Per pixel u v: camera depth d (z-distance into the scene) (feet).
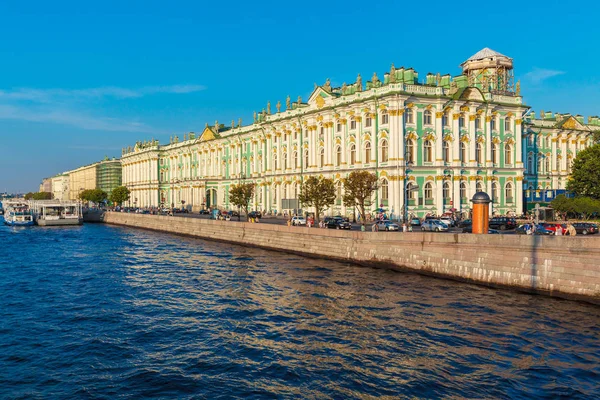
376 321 87.86
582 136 313.32
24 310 101.30
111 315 96.68
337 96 254.27
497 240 111.24
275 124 298.15
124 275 139.54
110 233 286.25
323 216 254.88
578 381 62.64
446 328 83.10
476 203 131.03
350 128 243.19
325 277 128.26
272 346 77.00
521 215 237.45
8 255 185.16
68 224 357.00
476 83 257.14
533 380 63.00
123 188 504.02
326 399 58.95
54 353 75.92
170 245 215.92
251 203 333.21
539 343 75.46
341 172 247.29
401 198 219.61
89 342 80.69
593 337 77.56
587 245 95.20
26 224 355.15
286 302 103.40
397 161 219.41
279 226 184.14
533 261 104.37
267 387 62.49
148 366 70.18
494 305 96.48
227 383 63.93
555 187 300.81
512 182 254.06
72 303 106.83
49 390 62.90
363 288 114.01
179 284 124.98
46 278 136.15
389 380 63.62
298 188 277.85
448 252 122.11
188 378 65.72
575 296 97.04
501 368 66.80
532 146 292.81
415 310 94.17
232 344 78.43
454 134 234.58
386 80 230.48
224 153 382.63
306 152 274.98
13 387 63.82
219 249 196.75
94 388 63.31
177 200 463.83
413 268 130.93
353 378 64.44
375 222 196.03
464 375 64.75
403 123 221.46
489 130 244.83
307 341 78.74
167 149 485.15
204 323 90.33
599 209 205.67
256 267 147.43
